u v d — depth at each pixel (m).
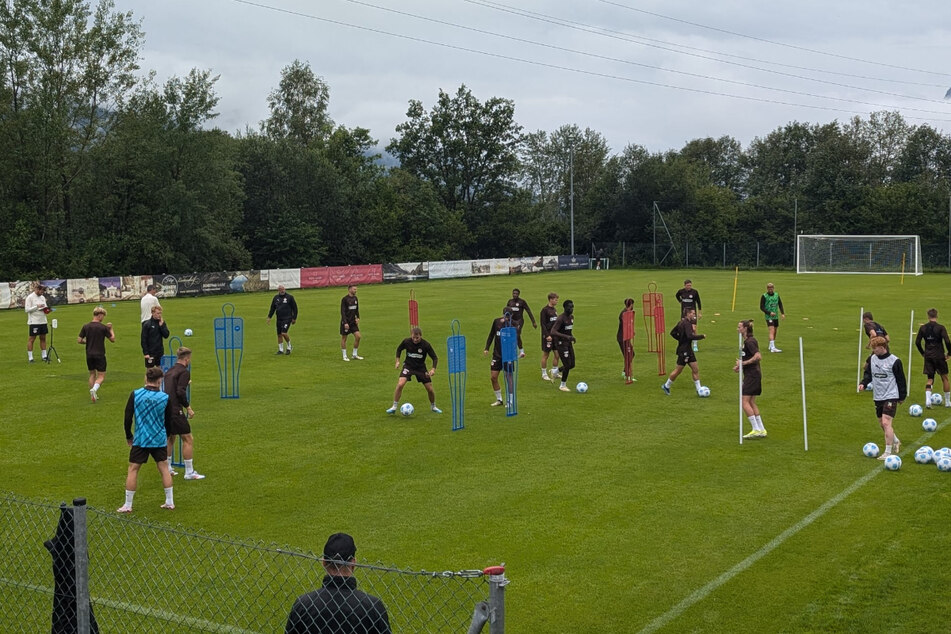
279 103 93.56
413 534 10.55
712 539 10.32
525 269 75.62
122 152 60.97
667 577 9.20
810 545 10.10
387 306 41.94
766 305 25.86
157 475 13.34
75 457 14.38
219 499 12.04
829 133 112.06
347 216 78.56
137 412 11.38
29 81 58.12
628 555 9.83
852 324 32.69
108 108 62.12
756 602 8.57
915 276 66.00
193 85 61.69
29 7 57.41
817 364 23.62
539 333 31.20
